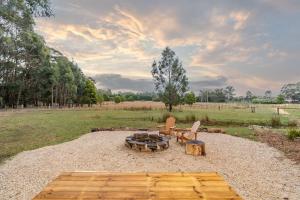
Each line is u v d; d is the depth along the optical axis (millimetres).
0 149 9047
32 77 52688
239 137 11938
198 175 2990
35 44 40969
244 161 7461
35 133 13125
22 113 30781
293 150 8898
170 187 2580
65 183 2689
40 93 56375
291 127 16031
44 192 2439
